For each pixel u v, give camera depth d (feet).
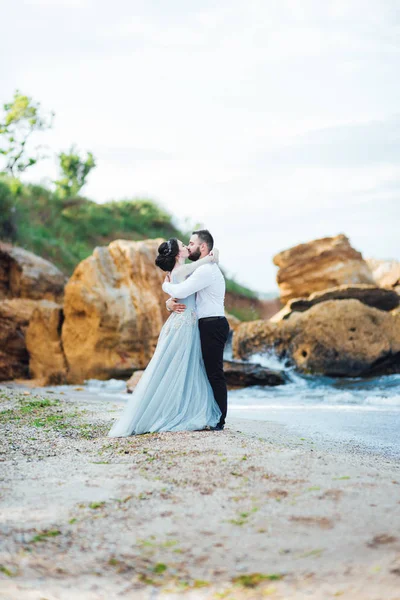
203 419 20.84
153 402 20.90
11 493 13.71
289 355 51.90
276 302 109.50
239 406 34.19
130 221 110.52
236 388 46.52
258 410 31.71
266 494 13.33
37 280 62.95
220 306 21.75
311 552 10.51
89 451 18.16
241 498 13.16
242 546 10.89
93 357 51.37
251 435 20.36
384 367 49.57
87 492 13.78
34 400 30.45
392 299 58.23
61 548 10.94
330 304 50.65
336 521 11.68
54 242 86.84
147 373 21.25
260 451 16.97
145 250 54.85
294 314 53.21
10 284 62.95
